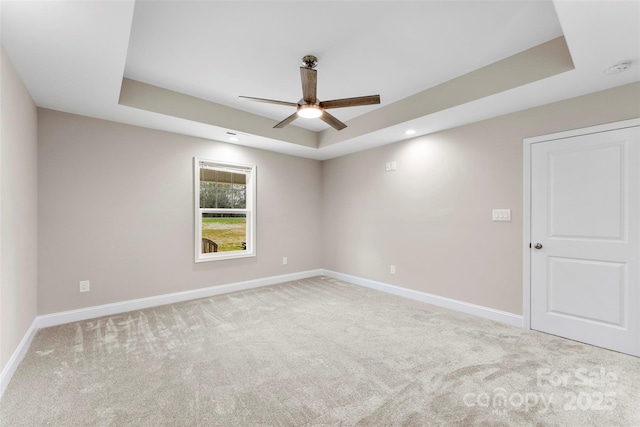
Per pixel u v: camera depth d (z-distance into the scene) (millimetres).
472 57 2473
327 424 1543
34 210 2676
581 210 2547
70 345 2439
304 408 1669
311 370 2078
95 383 1897
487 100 2674
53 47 1847
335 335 2682
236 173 4422
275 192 4742
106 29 1678
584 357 2264
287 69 2662
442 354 2312
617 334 2367
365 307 3500
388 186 4223
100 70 2148
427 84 2971
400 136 3848
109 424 1535
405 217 3992
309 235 5215
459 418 1582
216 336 2652
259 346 2459
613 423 1542
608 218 2414
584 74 2180
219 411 1644
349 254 4848
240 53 2402
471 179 3287
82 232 3051
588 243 2512
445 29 2096
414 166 3887
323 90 3104
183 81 2902
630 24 1609
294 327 2873
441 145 3584
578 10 1520
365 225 4574
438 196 3609
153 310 3363
